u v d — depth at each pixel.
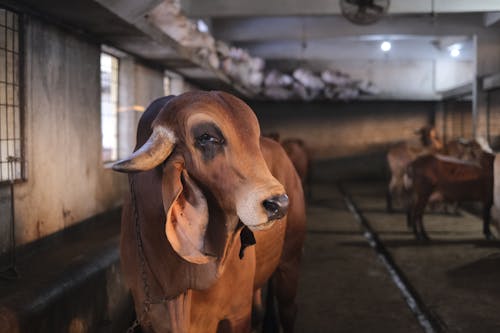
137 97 7.24
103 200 5.93
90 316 3.58
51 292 3.12
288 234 3.25
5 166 4.09
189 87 10.49
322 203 12.41
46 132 4.55
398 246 7.20
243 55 12.51
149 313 2.24
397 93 17.09
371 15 7.70
